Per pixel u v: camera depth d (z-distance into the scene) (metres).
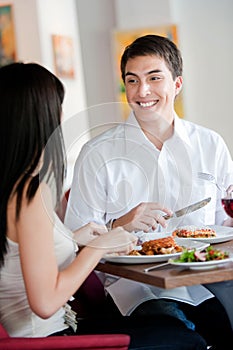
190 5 6.52
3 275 1.84
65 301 1.78
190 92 6.60
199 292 2.22
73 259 1.94
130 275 1.92
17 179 1.76
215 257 1.90
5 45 6.44
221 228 2.42
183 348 2.03
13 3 6.34
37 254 1.73
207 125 6.60
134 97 2.59
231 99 6.52
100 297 2.49
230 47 6.48
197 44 6.54
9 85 1.79
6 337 1.70
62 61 6.40
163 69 2.56
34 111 1.78
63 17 6.55
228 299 2.05
